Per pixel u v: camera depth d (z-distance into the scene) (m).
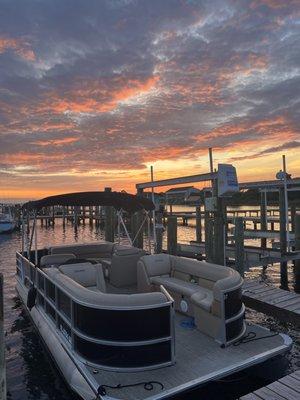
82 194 8.12
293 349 7.16
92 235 36.06
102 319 4.89
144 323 4.79
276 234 17.86
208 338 5.64
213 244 10.76
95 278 6.47
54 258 8.34
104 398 4.16
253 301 8.46
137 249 8.62
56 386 5.98
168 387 4.36
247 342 5.51
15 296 11.62
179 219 48.94
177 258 7.59
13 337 8.09
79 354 5.18
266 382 5.20
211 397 4.82
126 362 4.75
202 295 6.05
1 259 20.81
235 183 10.22
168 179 12.24
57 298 6.23
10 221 36.56
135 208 9.81
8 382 6.14
